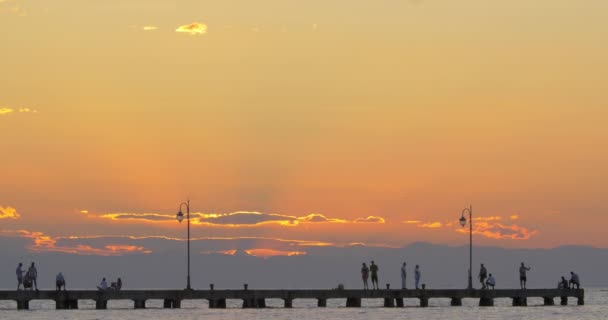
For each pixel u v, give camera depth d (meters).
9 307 145.12
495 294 129.00
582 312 123.69
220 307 126.31
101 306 116.06
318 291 122.56
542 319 110.31
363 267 125.06
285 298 121.06
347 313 118.50
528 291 130.62
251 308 126.88
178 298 117.44
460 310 125.75
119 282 118.00
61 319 104.00
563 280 139.75
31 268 112.50
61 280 113.44
